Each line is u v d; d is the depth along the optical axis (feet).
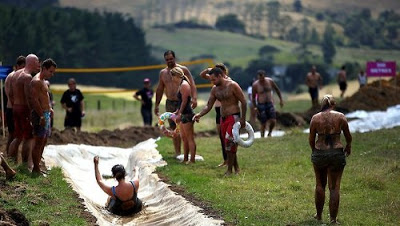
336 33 652.48
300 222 77.51
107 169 123.95
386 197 89.56
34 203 84.43
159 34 615.16
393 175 101.24
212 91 105.29
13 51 373.61
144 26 626.64
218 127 115.85
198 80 464.65
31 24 394.93
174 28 634.84
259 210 82.53
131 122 231.91
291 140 135.64
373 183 95.45
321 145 77.82
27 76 99.45
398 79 251.39
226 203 85.61
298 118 184.03
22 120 101.55
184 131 112.98
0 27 374.84
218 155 121.08
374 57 610.24
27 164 102.01
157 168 109.81
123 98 370.73
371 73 228.63
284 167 108.06
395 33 655.76
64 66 433.89
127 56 495.41
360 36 654.12
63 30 436.76
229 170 103.19
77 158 124.98
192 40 618.44
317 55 594.24
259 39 635.66
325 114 78.23
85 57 454.81
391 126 162.30
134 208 90.84
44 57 394.93
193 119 106.63
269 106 147.64
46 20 423.64
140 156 119.55
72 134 146.41
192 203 86.89
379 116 185.26
